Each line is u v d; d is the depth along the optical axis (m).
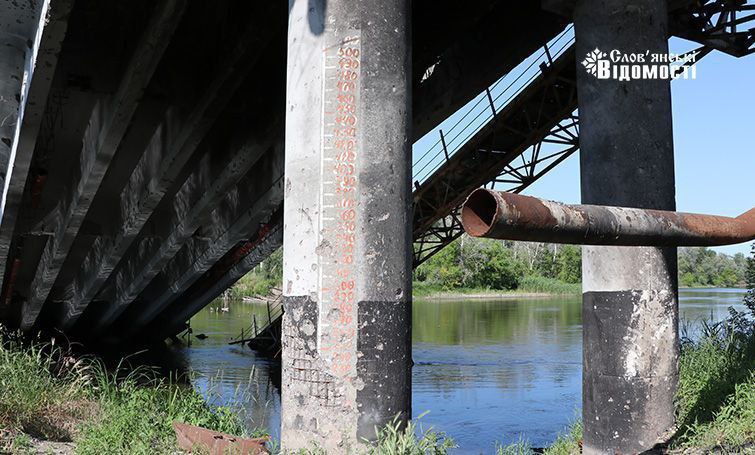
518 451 10.29
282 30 11.66
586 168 8.36
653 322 7.89
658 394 7.81
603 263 8.08
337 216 5.83
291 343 5.97
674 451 7.15
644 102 8.11
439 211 18.19
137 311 24.52
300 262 5.95
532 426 13.38
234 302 69.38
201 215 14.89
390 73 6.01
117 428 7.32
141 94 10.61
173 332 27.17
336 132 5.89
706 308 48.69
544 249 124.69
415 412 14.79
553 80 14.85
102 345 26.72
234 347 28.52
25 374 8.86
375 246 5.84
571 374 20.25
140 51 9.79
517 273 112.00
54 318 24.62
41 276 18.38
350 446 5.70
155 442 7.25
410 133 6.15
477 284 107.50
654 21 8.25
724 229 3.92
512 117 16.16
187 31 11.60
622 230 3.44
